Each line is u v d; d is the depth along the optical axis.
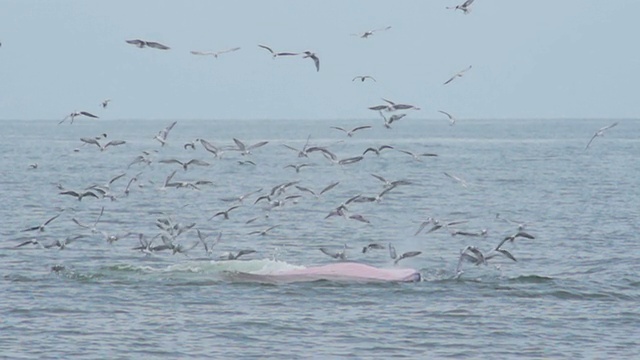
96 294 84.44
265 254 110.50
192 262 96.00
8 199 167.25
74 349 68.69
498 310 80.25
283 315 78.00
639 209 156.12
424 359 67.44
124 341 70.69
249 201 170.50
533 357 68.19
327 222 139.38
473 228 135.38
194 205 162.62
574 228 133.12
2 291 85.50
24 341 70.38
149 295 84.31
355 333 73.19
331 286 88.06
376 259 107.88
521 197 176.88
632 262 103.88
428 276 94.75
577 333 73.88
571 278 93.75
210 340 71.06
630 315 79.06
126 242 115.94
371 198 91.62
